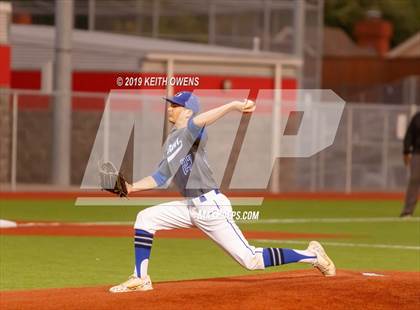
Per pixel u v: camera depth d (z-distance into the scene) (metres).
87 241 52.97
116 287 30.89
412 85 125.44
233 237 31.45
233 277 35.19
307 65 115.94
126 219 65.50
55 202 77.56
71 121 90.56
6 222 60.22
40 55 102.00
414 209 74.75
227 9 122.81
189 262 45.28
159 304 28.55
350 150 98.06
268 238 55.38
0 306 28.84
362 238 56.72
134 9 123.88
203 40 129.00
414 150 68.38
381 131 102.69
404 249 51.66
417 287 31.36
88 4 123.06
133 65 95.38
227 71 97.31
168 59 94.50
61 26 87.25
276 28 123.00
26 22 126.69
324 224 65.00
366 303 29.27
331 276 33.50
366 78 141.88
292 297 29.41
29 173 91.62
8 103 89.44
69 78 87.69
